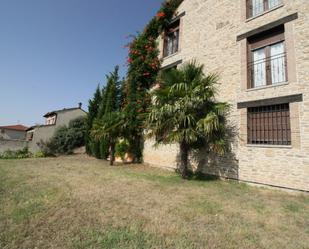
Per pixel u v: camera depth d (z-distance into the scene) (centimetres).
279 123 788
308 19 751
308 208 544
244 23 948
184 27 1288
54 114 3100
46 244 322
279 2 874
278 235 387
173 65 1299
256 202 585
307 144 690
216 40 1062
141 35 1458
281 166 740
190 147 923
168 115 851
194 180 860
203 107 873
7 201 510
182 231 384
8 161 1424
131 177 871
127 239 347
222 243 348
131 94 1365
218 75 943
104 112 1831
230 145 899
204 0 1177
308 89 712
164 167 1162
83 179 793
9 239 332
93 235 354
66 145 2205
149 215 453
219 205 542
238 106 902
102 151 1630
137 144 1393
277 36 855
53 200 522
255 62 916
